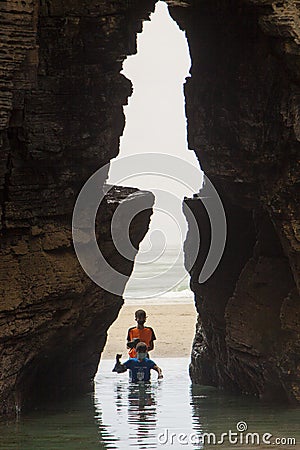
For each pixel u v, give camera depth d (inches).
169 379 1085.1
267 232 903.7
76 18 829.8
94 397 920.3
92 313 904.9
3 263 797.9
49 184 836.0
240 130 837.8
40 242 831.7
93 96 848.9
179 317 1955.0
